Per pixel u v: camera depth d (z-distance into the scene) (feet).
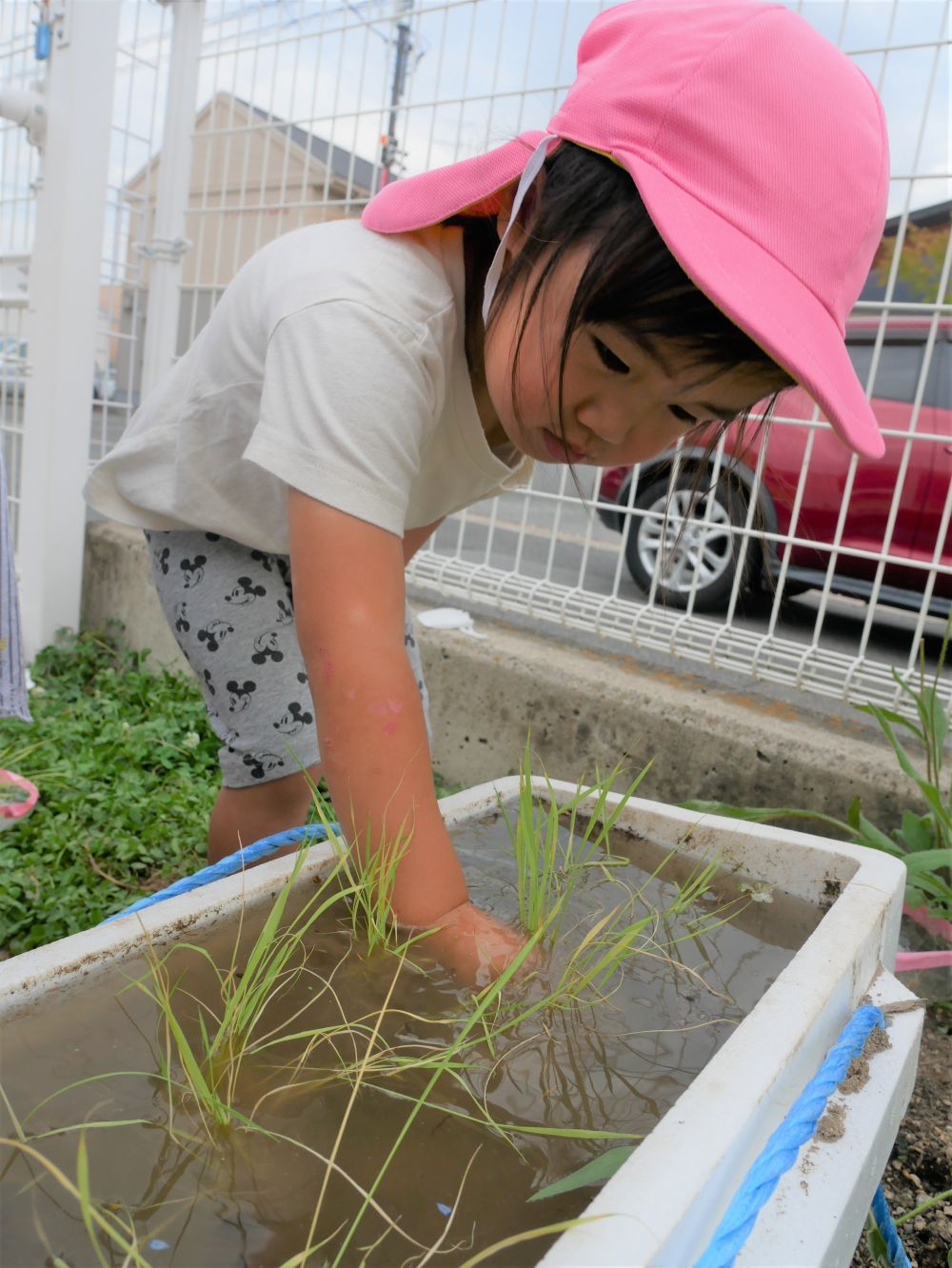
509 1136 2.19
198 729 9.09
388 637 3.24
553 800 3.42
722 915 3.45
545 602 8.46
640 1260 1.59
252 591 4.92
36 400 10.51
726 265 2.86
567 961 3.01
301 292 3.56
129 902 6.31
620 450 3.54
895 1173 4.18
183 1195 1.92
